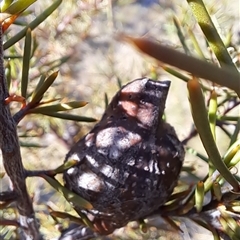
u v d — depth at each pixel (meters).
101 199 0.06
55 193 0.15
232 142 0.06
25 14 0.07
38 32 0.13
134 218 0.06
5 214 0.11
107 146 0.06
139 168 0.06
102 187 0.06
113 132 0.06
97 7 0.14
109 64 0.16
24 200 0.06
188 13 0.11
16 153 0.05
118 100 0.06
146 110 0.06
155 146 0.06
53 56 0.13
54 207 0.12
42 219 0.11
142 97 0.06
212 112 0.06
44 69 0.11
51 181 0.06
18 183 0.06
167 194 0.06
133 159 0.06
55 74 0.05
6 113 0.05
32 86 0.10
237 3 0.11
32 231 0.07
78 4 0.14
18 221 0.07
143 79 0.06
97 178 0.06
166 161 0.06
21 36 0.06
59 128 0.13
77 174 0.06
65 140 0.13
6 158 0.05
